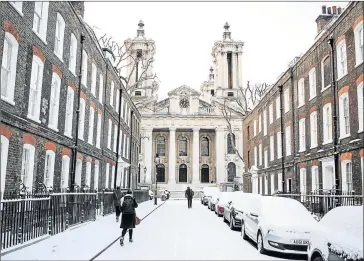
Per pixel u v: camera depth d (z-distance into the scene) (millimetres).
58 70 16406
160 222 18844
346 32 17469
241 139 62844
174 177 62000
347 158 17047
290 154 25703
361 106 16047
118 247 10914
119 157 30000
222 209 22625
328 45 19516
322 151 19875
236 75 67750
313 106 21641
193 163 62250
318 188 20578
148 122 62438
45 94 15016
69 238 11984
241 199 16562
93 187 22688
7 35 11703
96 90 23188
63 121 17312
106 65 25594
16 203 10102
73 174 18516
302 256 10000
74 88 18766
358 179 16031
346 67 17672
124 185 34688
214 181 63281
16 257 8844
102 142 24812
